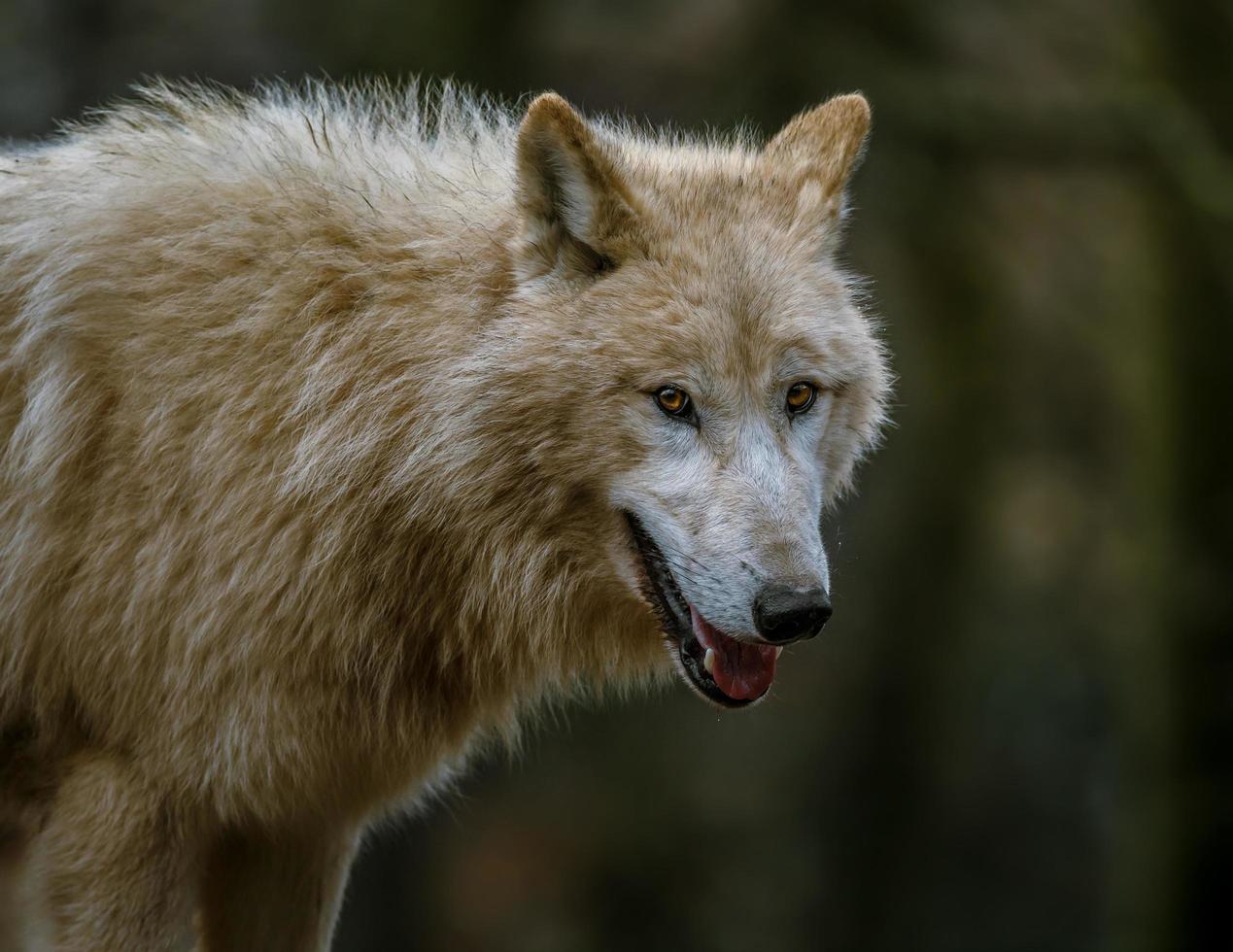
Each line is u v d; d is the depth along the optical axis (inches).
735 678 330.6
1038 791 1316.4
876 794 1289.4
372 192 349.7
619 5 1053.2
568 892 1282.0
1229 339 970.7
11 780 366.0
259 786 347.6
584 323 325.1
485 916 1239.5
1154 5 979.9
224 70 925.2
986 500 1230.9
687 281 325.7
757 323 325.1
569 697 396.8
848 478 370.0
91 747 353.4
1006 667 1310.3
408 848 1125.7
